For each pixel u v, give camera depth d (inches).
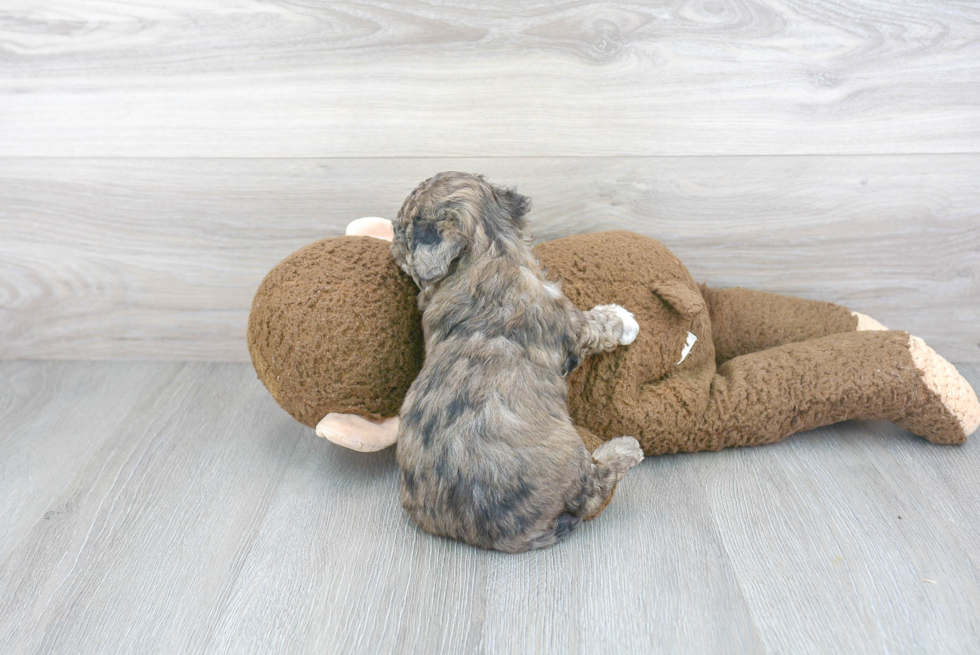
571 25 31.9
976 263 34.4
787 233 34.4
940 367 30.3
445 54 32.4
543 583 25.6
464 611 24.9
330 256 29.5
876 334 31.3
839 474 29.6
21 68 33.0
